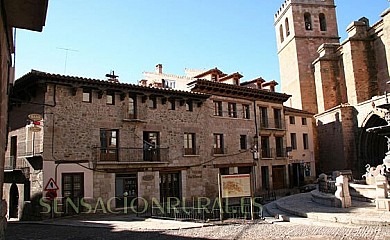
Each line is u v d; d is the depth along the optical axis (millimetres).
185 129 28172
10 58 9742
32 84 21953
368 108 34906
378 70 39312
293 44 50562
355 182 20297
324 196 17781
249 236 11898
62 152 21688
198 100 29234
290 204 19375
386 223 11297
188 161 28000
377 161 35000
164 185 26469
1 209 7590
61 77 21578
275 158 35156
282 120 36719
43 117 21297
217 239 11656
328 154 40094
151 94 26062
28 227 17562
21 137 23938
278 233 12070
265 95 34812
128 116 24953
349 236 10453
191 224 15695
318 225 13117
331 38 51250
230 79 34281
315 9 51844
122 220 19188
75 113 22562
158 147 26219
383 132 18531
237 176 16406
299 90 48875
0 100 7297
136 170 24688
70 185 21766
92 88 23344
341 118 37500
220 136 31234
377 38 39344
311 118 41438
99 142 23375
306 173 39031
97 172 22859
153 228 15211
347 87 40406
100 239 12828
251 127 33562
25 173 22766
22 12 7750
